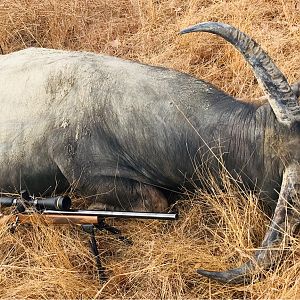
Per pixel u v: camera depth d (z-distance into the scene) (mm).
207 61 6918
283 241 4289
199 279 4691
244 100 4902
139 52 7203
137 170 5031
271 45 6676
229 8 7176
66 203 4699
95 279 4828
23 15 7773
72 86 5016
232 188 4855
